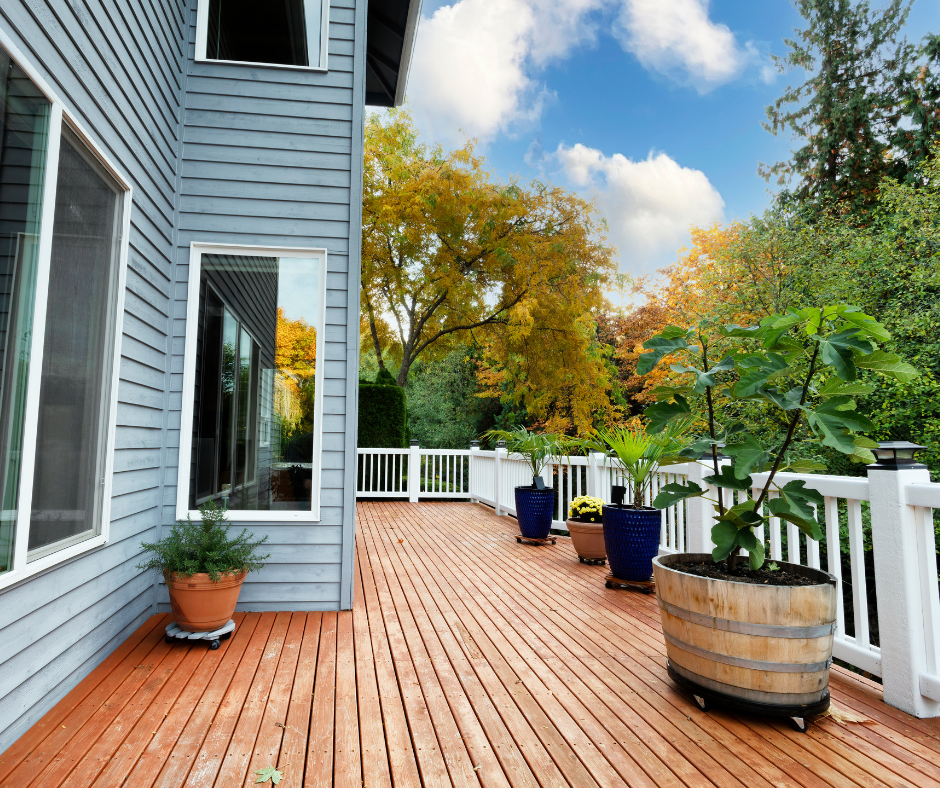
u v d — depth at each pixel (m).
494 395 19.11
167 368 3.64
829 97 12.77
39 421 2.14
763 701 2.20
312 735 2.12
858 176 12.20
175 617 3.01
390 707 2.35
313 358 3.82
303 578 3.71
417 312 17.62
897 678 2.40
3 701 1.96
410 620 3.52
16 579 1.96
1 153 1.86
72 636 2.45
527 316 14.31
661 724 2.24
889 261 8.70
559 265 15.52
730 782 1.85
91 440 2.59
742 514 2.48
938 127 11.17
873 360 2.25
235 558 3.05
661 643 3.15
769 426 8.98
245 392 3.75
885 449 2.51
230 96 3.86
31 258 2.04
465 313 16.58
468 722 2.24
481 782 1.84
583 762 1.96
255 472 3.72
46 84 2.07
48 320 2.21
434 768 1.91
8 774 1.83
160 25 3.36
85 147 2.46
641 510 4.27
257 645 3.04
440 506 9.55
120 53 2.77
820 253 9.71
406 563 5.18
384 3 5.52
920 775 1.90
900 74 12.02
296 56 3.98
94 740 2.05
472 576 4.70
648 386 14.20
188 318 3.69
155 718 2.22
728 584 2.26
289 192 3.87
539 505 6.05
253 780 1.83
